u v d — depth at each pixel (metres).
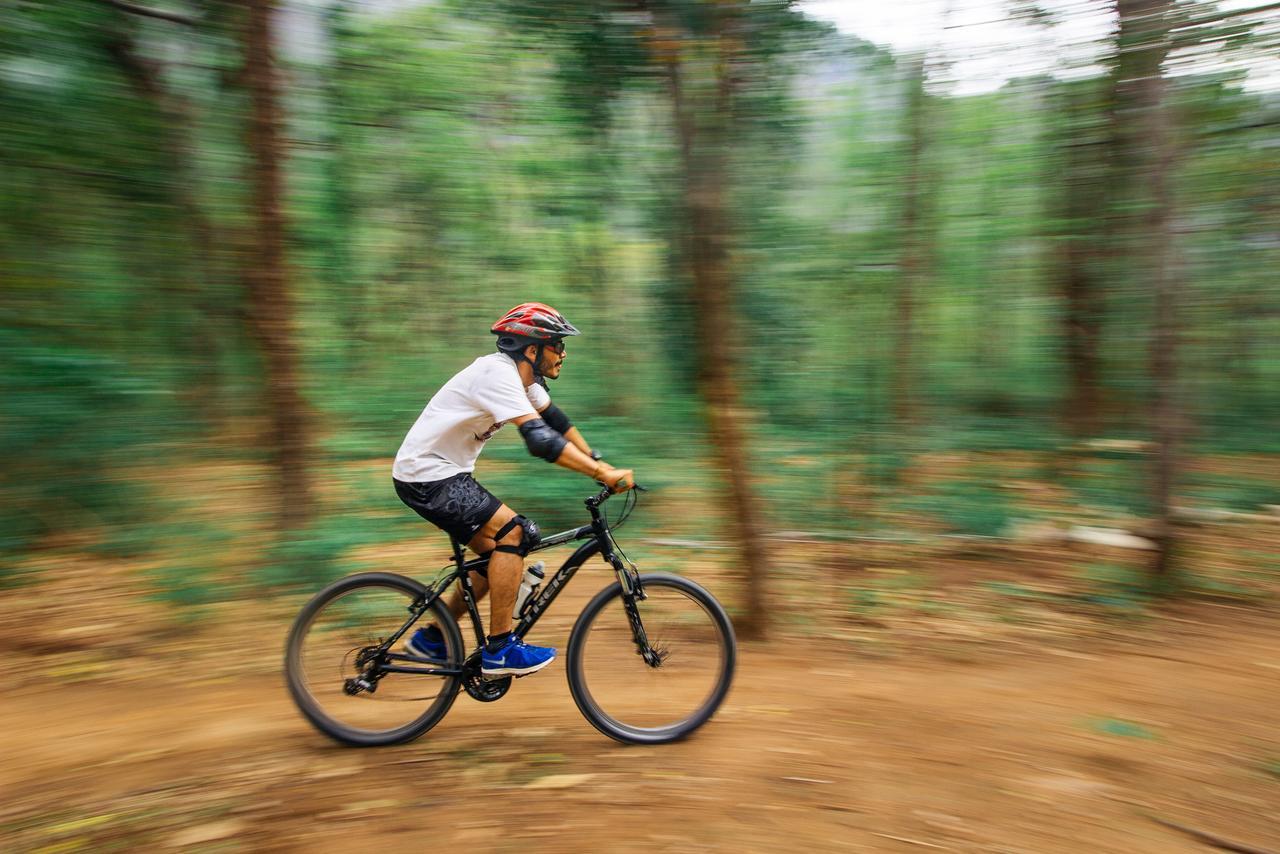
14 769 3.25
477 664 3.38
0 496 6.01
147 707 3.85
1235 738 3.51
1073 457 8.48
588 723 3.65
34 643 4.62
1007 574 5.85
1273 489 7.92
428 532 6.70
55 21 5.61
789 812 2.93
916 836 2.80
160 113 6.05
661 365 8.10
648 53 4.49
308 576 5.22
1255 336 9.84
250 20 5.59
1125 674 4.24
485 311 10.18
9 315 5.97
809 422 7.38
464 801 3.00
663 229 6.79
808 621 5.00
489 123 7.92
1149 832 2.83
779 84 4.99
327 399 8.72
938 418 10.31
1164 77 5.21
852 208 7.72
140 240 6.21
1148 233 5.38
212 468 7.12
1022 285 10.86
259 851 2.71
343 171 7.97
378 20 6.72
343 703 3.46
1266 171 6.11
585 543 3.48
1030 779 3.16
